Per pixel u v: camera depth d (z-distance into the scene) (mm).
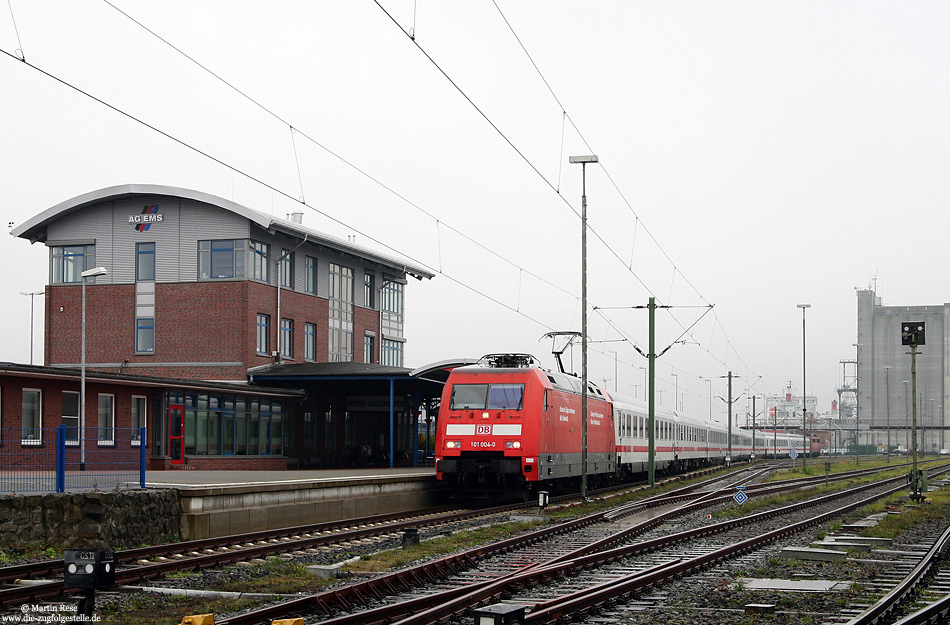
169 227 47531
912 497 36719
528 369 30328
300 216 57031
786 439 123812
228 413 41719
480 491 30406
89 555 10516
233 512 20422
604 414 39438
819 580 15305
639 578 14078
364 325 57844
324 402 50594
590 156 33812
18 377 30172
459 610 11781
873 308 156750
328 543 19406
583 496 32344
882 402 154875
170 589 13508
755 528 25016
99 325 48000
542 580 14492
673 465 57562
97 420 33625
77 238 48594
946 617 12055
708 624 11617
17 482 17969
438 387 50125
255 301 46719
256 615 11102
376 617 11359
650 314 42000
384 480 27406
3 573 13758
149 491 18828
